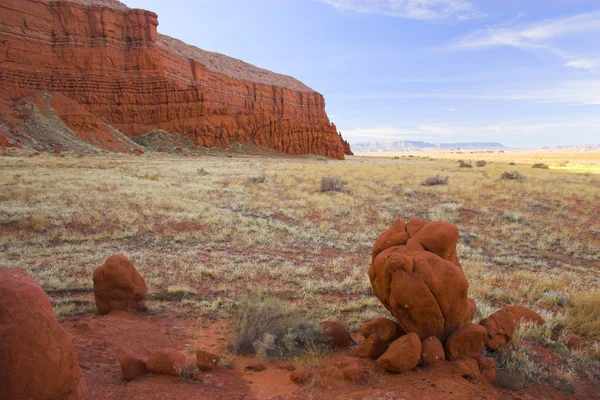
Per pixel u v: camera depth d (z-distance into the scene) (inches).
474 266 437.4
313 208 760.3
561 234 619.2
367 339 215.5
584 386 196.9
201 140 2623.0
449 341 200.7
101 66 2463.1
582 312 280.1
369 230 623.5
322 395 170.2
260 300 262.8
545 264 474.0
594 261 505.4
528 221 693.9
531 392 184.9
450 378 180.2
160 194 800.3
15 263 412.5
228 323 277.9
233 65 3981.3
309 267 437.1
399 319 210.2
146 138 2481.5
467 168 1678.2
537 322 266.8
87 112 2165.4
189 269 413.7
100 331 242.2
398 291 201.0
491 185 1055.0
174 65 2871.6
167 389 168.6
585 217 725.3
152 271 402.6
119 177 1008.2
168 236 549.0
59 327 124.1
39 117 1957.4
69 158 1539.1
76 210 625.3
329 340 236.1
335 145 3201.3
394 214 733.9
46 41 2310.5
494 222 692.1
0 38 2095.2
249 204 779.4
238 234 569.9
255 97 3567.9
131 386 168.9
